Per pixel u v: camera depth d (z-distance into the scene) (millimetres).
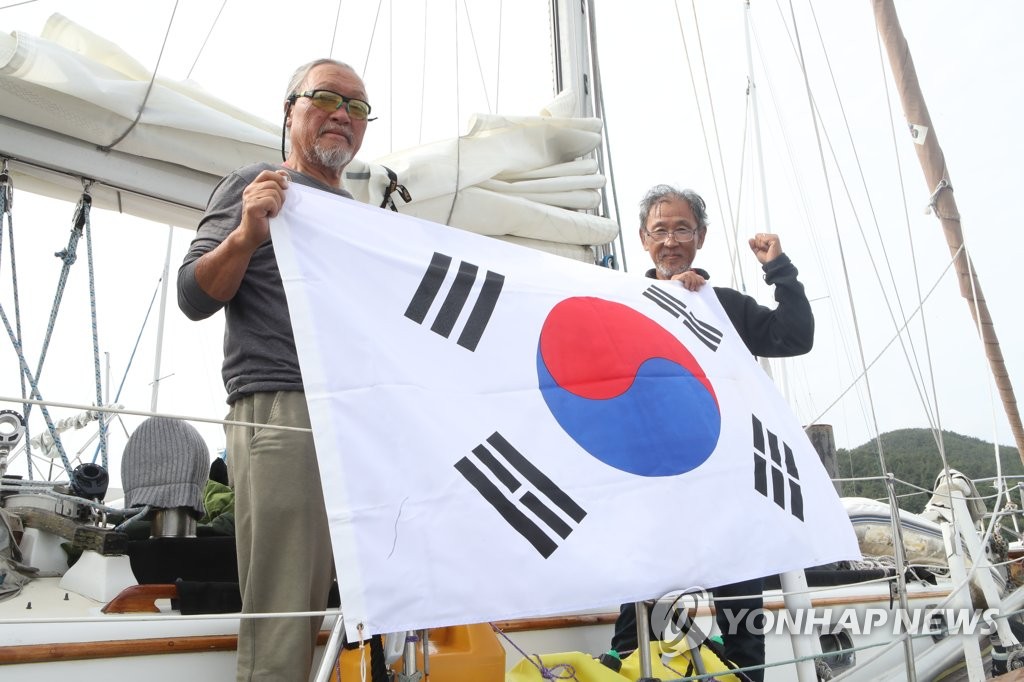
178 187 3119
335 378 1629
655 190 3092
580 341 2059
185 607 1922
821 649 3299
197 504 2355
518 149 3725
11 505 2580
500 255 2123
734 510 2018
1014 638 3424
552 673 2186
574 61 4418
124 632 1801
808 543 2123
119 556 2197
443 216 3449
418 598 1489
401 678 1630
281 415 1742
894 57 3783
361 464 1555
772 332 2846
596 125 3932
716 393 2250
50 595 2232
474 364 1845
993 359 3670
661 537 1845
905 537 4156
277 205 1745
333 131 2146
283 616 1482
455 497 1624
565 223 3738
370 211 1917
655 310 2377
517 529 1666
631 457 1933
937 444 2965
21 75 2689
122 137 2920
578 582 1676
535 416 1854
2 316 2824
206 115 3006
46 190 3168
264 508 1686
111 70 2920
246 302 1867
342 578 1440
